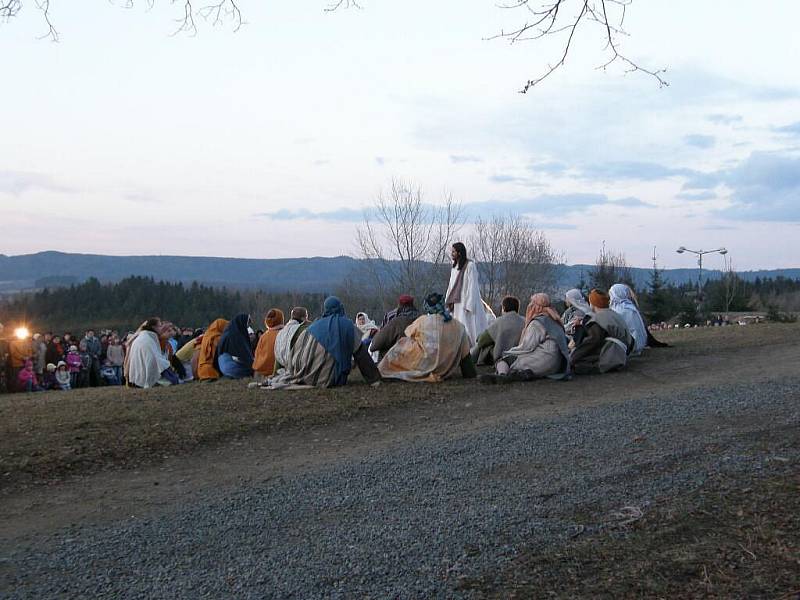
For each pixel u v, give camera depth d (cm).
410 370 1104
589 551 445
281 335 1137
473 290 1330
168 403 984
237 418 878
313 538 494
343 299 4044
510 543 464
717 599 378
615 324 1154
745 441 669
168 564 462
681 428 732
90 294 7688
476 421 838
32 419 898
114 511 577
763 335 1581
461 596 397
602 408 855
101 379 1950
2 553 494
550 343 1079
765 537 447
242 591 417
